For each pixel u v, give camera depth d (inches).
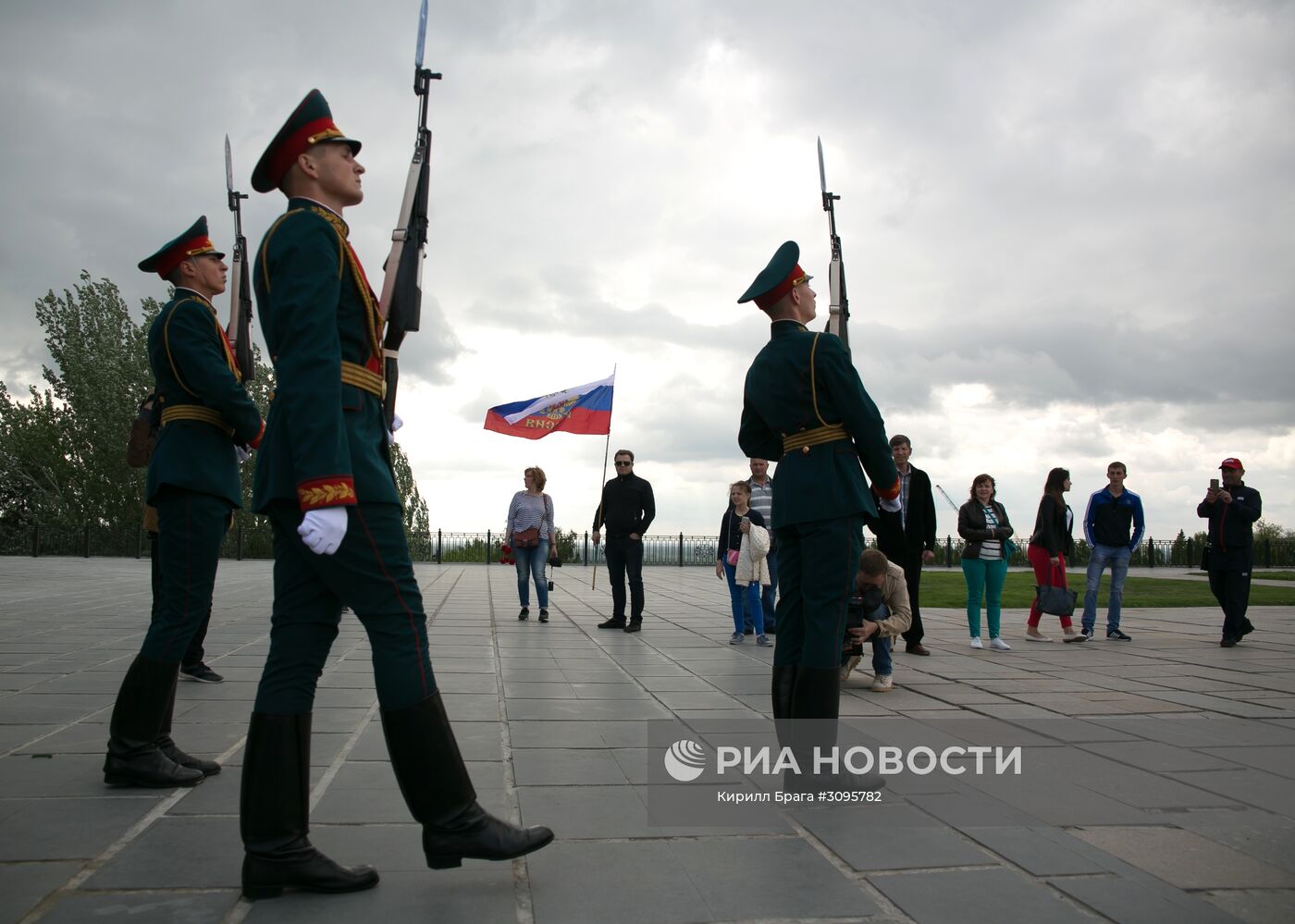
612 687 250.8
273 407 110.7
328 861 108.7
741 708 220.2
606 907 104.7
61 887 108.5
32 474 1674.5
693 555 1251.8
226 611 449.7
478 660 302.0
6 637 329.4
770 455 167.2
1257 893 110.3
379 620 109.9
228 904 104.7
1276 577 982.4
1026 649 363.6
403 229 126.5
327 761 165.6
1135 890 111.0
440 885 110.8
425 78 137.5
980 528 362.0
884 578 260.1
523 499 444.1
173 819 133.1
